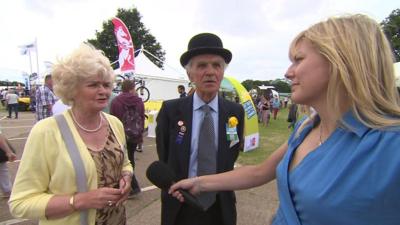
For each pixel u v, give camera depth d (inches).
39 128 65.8
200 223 84.2
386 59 37.0
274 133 541.3
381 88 36.7
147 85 733.3
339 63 36.7
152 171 68.9
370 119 35.9
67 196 64.1
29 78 1288.1
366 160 34.3
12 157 185.9
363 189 33.4
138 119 207.3
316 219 36.9
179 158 84.8
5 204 179.8
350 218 34.1
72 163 64.8
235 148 89.0
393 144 33.2
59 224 64.9
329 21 40.1
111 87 72.6
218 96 90.0
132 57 561.6
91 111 69.8
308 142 44.8
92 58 68.6
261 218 169.2
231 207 86.2
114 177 72.5
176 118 86.9
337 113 38.3
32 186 64.3
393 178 32.1
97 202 63.0
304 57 40.9
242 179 62.6
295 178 41.2
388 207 32.5
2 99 1274.6
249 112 347.3
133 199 194.2
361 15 39.4
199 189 65.8
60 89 68.8
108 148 72.7
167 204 84.9
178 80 791.1
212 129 84.9
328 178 36.6
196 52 83.4
